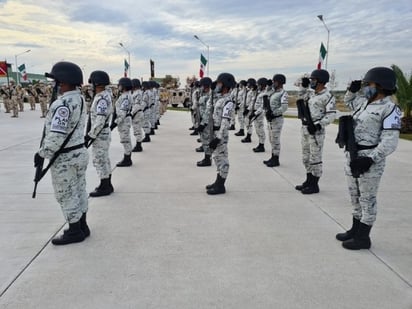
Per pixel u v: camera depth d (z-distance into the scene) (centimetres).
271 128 710
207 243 354
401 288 277
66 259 319
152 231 383
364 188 331
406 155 867
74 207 345
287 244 355
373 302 258
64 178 334
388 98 320
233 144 1023
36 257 322
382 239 370
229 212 446
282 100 690
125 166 711
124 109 664
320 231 389
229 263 314
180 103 3234
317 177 531
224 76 504
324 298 263
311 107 506
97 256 325
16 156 805
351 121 332
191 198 503
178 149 929
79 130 341
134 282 281
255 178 624
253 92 1003
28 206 461
